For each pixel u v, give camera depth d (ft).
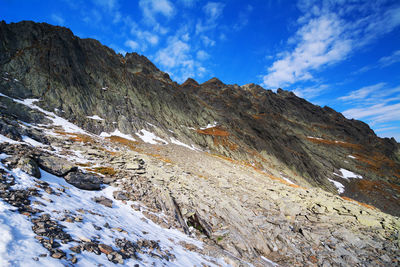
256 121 407.44
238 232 62.64
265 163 286.25
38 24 223.71
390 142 555.69
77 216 29.84
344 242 68.90
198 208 67.97
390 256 62.85
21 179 32.58
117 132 193.57
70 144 91.20
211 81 609.42
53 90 184.44
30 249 18.19
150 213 50.75
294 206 88.74
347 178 351.87
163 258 30.66
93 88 224.33
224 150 278.46
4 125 65.57
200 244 47.29
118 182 61.46
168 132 247.09
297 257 60.18
